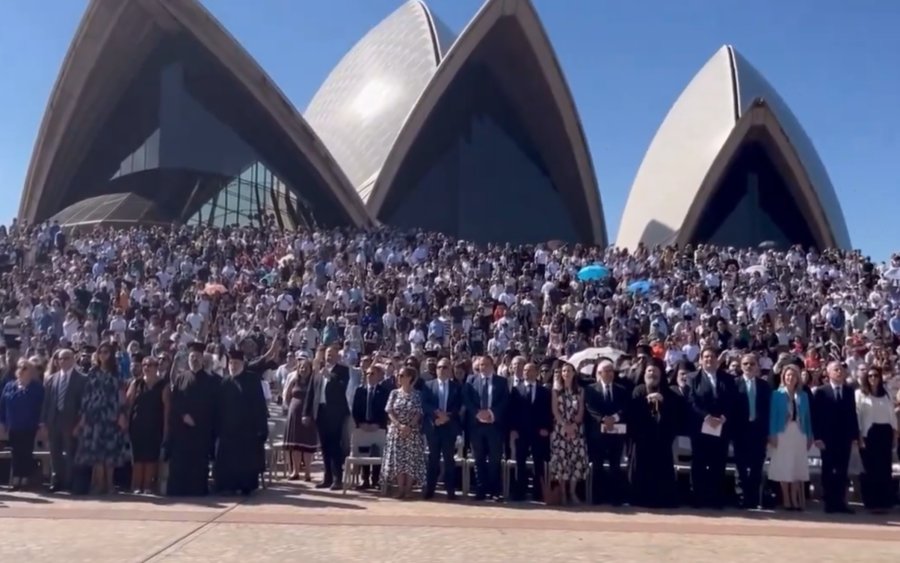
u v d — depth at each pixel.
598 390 11.46
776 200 43.16
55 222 32.06
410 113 39.44
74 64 38.78
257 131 40.34
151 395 11.70
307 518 9.79
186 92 40.88
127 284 25.03
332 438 12.23
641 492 11.20
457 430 11.55
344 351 18.23
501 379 11.62
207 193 39.84
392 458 11.38
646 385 11.37
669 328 23.19
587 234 42.78
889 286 26.84
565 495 11.40
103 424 11.50
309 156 38.91
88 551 7.97
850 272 29.98
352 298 24.52
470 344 22.12
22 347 20.77
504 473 11.68
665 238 43.34
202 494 11.44
